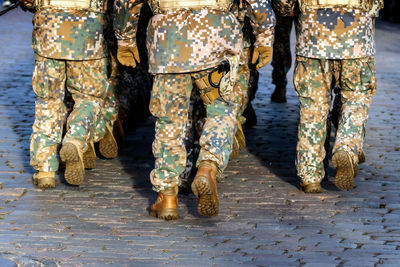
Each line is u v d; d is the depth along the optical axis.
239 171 8.81
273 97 12.91
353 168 7.70
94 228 6.80
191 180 8.33
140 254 6.14
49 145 7.78
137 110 10.70
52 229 6.75
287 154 9.63
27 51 17.45
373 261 6.04
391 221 7.14
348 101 7.95
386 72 16.27
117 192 7.94
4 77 14.26
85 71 7.71
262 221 7.09
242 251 6.25
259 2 6.97
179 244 6.42
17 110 11.69
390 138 10.51
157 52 6.72
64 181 8.26
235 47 6.77
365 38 7.62
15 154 9.29
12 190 7.88
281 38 12.48
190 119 7.74
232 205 7.57
